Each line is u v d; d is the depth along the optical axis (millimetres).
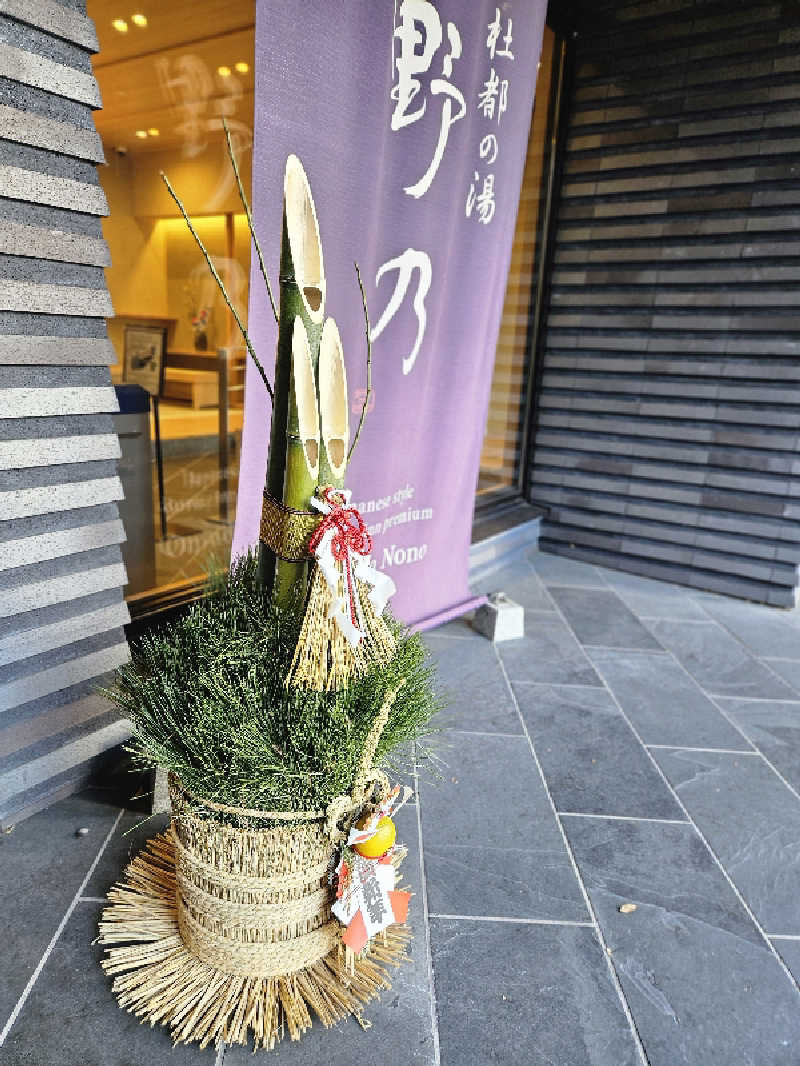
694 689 3160
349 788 1394
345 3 1884
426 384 2754
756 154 3883
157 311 4051
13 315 1659
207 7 2938
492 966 1685
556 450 4961
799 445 4090
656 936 1811
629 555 4793
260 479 2055
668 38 4035
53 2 1558
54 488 1828
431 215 2479
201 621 1513
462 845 2078
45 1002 1499
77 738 2074
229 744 1310
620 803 2326
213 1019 1473
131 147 3740
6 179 1562
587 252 4555
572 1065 1468
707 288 4195
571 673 3219
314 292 1299
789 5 3617
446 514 3158
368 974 1575
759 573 4328
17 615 1833
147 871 1779
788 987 1692
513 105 2682
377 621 1426
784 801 2400
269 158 1822
